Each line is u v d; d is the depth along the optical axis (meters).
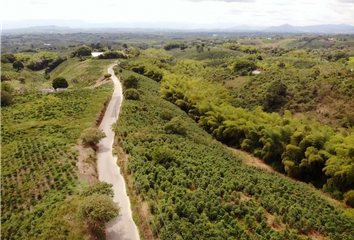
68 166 43.88
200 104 79.44
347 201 45.44
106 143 55.59
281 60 139.00
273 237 31.73
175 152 50.41
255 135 63.38
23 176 42.31
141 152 48.00
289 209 37.94
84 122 63.44
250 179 46.53
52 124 61.34
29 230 31.83
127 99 80.75
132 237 31.78
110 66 146.12
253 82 102.31
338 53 170.12
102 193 35.34
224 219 33.97
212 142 65.56
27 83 119.81
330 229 35.16
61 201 36.03
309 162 51.12
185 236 29.78
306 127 56.72
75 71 148.25
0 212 35.44
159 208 33.97
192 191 39.84
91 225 31.75
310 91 84.25
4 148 50.41
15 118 64.75
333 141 51.56
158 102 83.38
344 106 74.25
